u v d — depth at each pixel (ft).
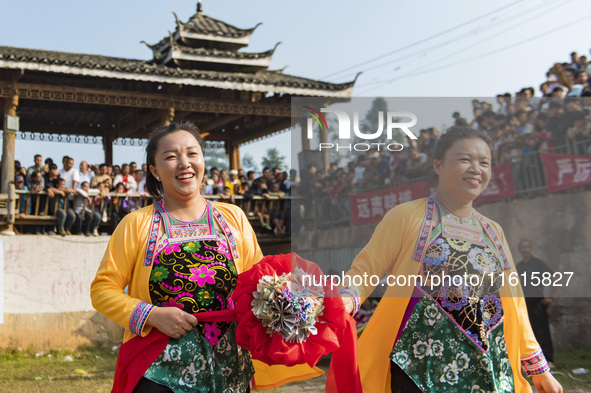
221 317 9.09
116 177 38.01
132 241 9.35
